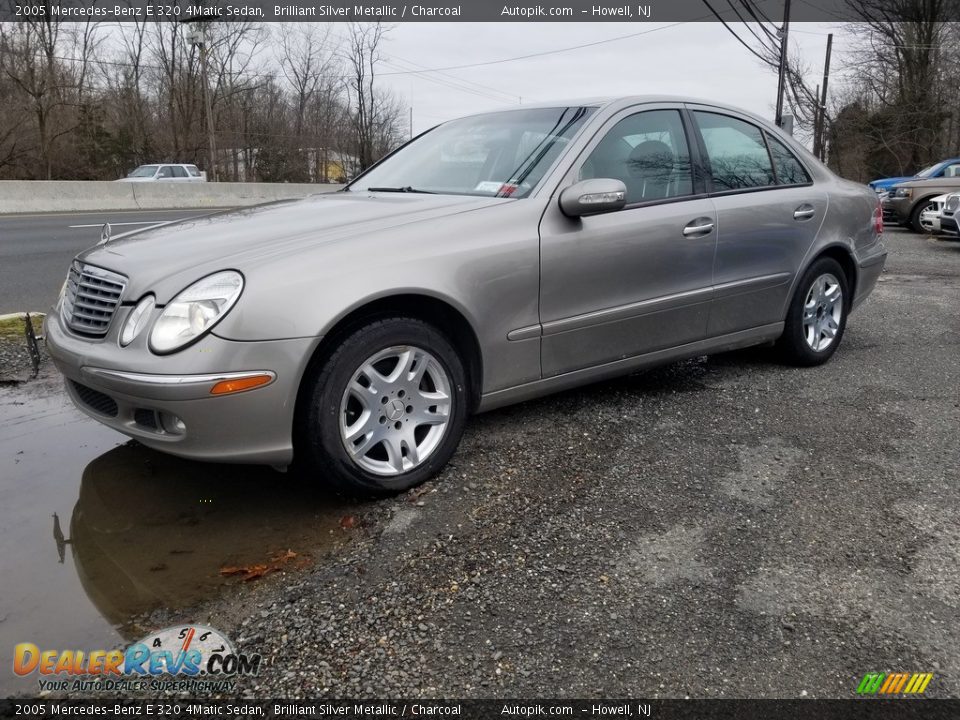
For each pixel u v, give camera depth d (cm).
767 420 374
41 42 3070
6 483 309
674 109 400
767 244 420
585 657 203
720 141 416
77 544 262
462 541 260
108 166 3397
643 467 319
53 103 3094
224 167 4009
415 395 295
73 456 337
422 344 292
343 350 270
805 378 444
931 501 289
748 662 202
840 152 3909
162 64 3825
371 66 4728
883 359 489
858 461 326
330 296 265
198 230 316
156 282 266
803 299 450
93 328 282
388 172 420
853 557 251
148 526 274
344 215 320
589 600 227
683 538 262
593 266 341
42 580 240
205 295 256
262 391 256
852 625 217
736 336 421
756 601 228
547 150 355
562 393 413
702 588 234
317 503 290
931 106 3284
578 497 292
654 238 363
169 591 234
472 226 309
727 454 332
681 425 366
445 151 405
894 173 3566
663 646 208
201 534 268
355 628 215
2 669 200
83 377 274
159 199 2091
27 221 1499
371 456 298
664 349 386
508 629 214
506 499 290
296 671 198
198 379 248
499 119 408
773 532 267
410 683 194
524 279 320
